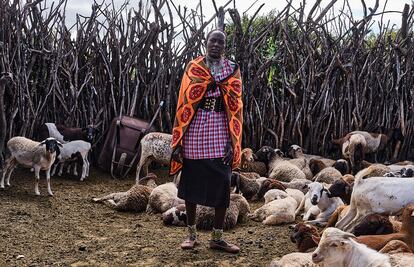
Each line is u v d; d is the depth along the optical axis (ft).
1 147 26.66
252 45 32.35
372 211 18.70
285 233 20.84
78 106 31.37
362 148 31.04
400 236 16.02
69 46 31.14
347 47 33.55
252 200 26.35
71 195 25.62
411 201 18.31
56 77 30.12
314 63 32.83
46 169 24.95
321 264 14.58
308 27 33.53
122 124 30.01
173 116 32.60
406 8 33.60
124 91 31.65
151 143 27.76
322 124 33.58
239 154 17.83
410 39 34.37
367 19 33.32
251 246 19.08
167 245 18.99
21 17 29.09
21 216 21.66
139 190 23.77
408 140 33.86
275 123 33.01
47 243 18.97
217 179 17.62
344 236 14.21
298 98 33.37
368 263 13.78
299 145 33.40
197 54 32.27
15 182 26.78
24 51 28.96
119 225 21.56
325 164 30.66
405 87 33.76
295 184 26.66
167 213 21.63
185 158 17.88
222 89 17.48
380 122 34.01
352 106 33.68
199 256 17.88
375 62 33.45
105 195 25.99
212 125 17.57
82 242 19.22
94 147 31.63
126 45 32.19
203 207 20.98
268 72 33.09
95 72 31.53
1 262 16.96
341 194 22.03
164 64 32.14
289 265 15.06
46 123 29.14
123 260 17.48
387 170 26.94
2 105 26.25
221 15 31.45
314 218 22.90
